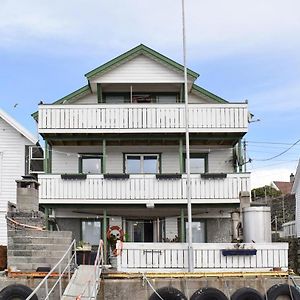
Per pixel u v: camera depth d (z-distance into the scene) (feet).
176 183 87.04
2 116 92.73
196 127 86.94
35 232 62.13
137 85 93.81
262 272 62.49
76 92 92.94
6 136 93.66
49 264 61.62
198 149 94.48
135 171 93.86
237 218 80.48
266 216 71.00
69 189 86.58
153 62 92.53
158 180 87.15
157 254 65.46
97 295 57.67
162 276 61.00
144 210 91.04
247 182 87.10
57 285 58.18
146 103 88.99
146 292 60.54
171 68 92.17
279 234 127.34
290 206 138.00
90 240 92.02
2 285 58.44
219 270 65.21
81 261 69.31
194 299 59.88
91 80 91.45
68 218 92.07
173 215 92.84
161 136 88.53
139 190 86.84
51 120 87.04
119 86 93.97
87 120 87.15
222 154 94.58
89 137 88.69
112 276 60.70
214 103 88.84
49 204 86.53
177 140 90.53
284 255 66.69
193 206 87.71
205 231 92.32
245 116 87.20
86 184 86.89
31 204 64.54
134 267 65.10
